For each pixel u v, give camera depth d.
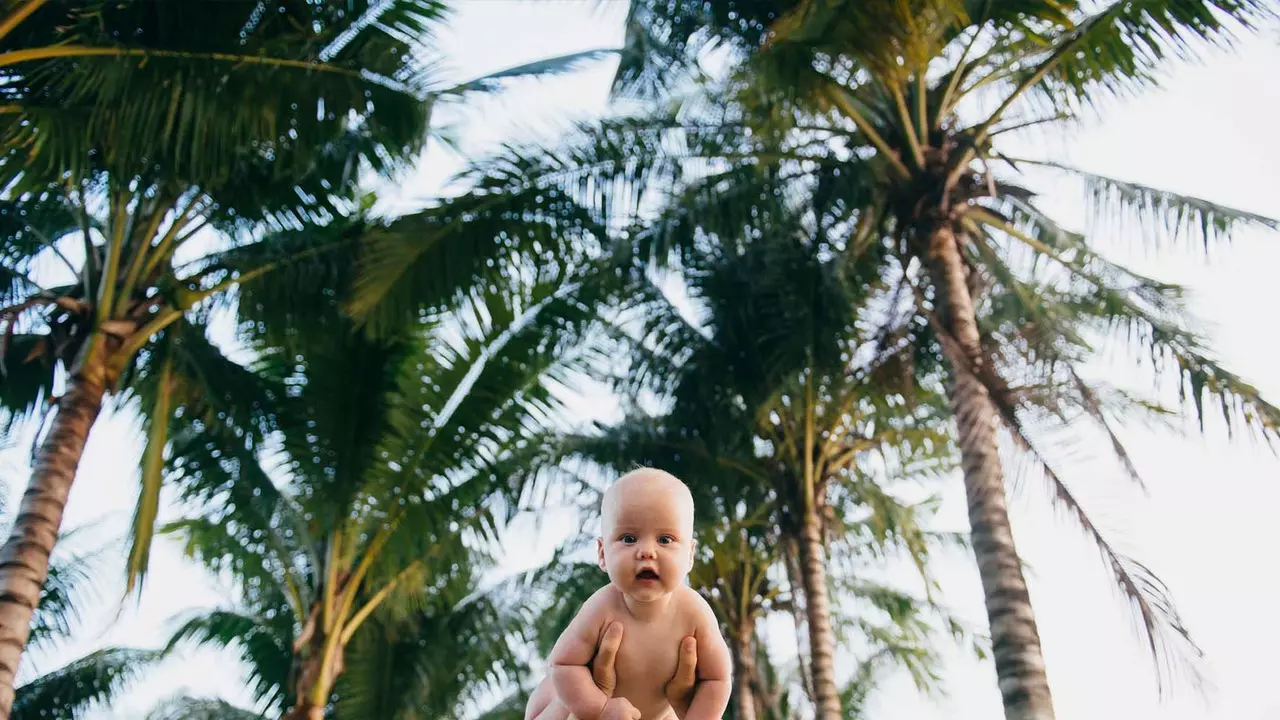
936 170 9.45
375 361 10.05
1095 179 10.51
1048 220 10.95
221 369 10.05
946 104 9.66
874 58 6.91
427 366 10.19
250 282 9.62
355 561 10.98
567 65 8.76
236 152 7.73
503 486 11.41
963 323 8.79
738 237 10.19
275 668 13.96
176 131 7.85
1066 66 8.99
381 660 12.32
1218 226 9.87
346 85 7.36
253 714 15.80
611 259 10.14
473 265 8.63
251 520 11.39
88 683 14.53
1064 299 10.67
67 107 7.12
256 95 7.16
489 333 10.00
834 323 10.33
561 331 10.33
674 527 1.74
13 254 10.16
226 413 10.09
